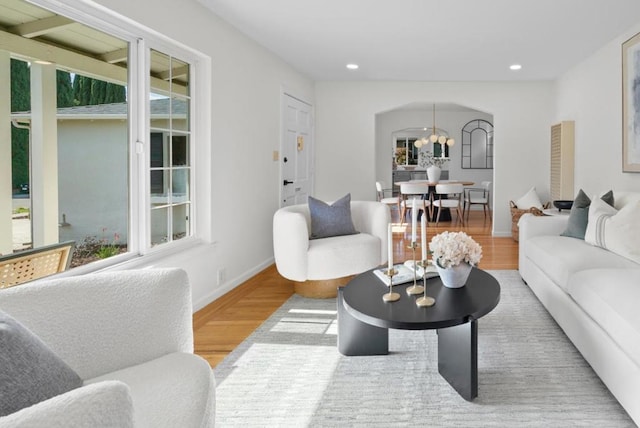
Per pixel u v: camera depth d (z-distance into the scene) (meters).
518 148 6.47
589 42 4.45
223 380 2.17
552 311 2.86
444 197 9.23
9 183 2.40
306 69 5.64
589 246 3.08
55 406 0.62
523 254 3.85
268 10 3.52
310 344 2.61
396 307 2.03
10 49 2.39
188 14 3.16
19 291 1.23
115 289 1.35
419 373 2.23
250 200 4.30
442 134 11.21
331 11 3.56
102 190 3.12
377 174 10.93
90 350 1.27
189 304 1.48
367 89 6.48
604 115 4.59
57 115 2.75
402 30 4.05
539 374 2.20
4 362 0.82
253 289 3.87
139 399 1.11
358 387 2.09
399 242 6.11
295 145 5.74
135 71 2.79
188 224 3.40
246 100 4.18
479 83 6.45
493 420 1.80
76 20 2.37
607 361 1.93
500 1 3.38
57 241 2.79
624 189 4.16
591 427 1.74
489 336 2.70
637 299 1.88
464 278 2.30
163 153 3.09
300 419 1.83
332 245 3.50
